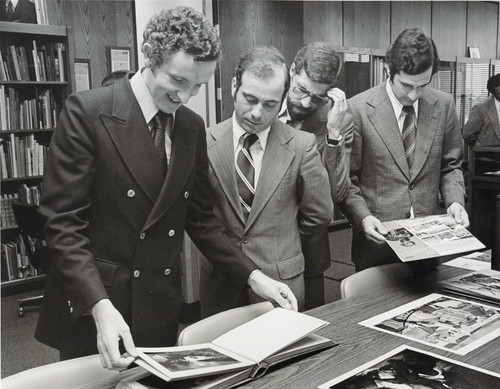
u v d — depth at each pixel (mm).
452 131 2451
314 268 2107
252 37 3100
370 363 1308
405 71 2248
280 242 1923
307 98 2311
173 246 1594
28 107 3914
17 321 3666
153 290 1559
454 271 2170
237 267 1653
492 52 4133
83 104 1411
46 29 3734
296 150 1915
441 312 1677
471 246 1839
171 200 1520
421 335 1490
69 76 3865
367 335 1497
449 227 2020
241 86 1861
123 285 1508
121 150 1437
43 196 1420
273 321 1473
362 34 3434
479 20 3988
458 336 1479
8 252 4066
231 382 1188
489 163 3549
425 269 2260
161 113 1521
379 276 2086
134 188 1473
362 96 2422
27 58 3809
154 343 1590
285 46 3195
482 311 1681
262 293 1614
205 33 1344
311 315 1667
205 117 3092
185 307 3424
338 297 3150
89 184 1432
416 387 1174
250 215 1896
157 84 1402
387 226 2084
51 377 1287
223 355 1281
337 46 2928
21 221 3490
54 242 1368
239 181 1928
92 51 3846
